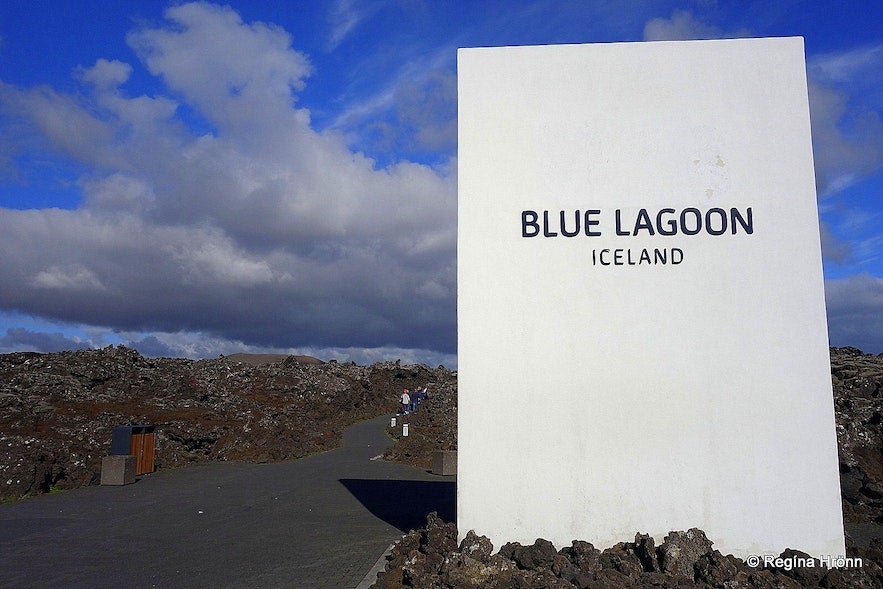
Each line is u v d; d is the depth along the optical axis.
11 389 28.20
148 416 27.30
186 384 35.38
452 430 29.39
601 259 9.19
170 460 23.12
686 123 9.38
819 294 8.95
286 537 11.88
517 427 9.00
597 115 9.47
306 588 8.66
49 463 17.78
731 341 8.94
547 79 9.57
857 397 19.58
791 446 8.73
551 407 8.99
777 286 9.00
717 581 7.48
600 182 9.34
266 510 14.77
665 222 9.21
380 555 10.46
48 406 26.11
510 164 9.45
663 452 8.80
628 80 9.50
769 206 9.15
